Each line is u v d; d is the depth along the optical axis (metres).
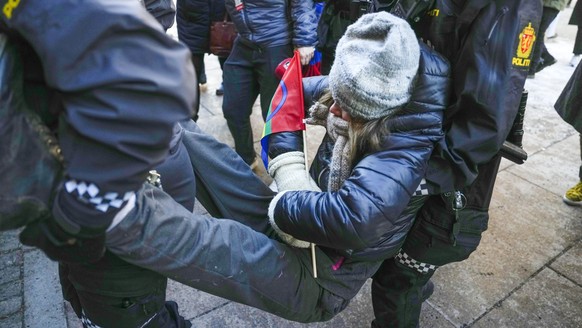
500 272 2.42
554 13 4.02
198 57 3.32
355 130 1.25
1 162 0.75
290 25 2.66
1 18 0.76
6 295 2.15
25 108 0.79
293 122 1.50
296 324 2.11
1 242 2.47
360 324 2.13
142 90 0.72
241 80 2.88
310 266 1.35
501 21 1.13
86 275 1.13
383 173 1.15
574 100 2.51
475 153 1.21
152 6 1.66
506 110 1.17
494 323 2.13
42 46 0.71
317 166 1.53
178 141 1.30
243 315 2.15
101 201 0.77
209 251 1.11
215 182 1.50
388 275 1.67
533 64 3.84
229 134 3.76
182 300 2.22
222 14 3.17
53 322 2.04
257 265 1.21
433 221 1.45
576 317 2.16
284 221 1.23
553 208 2.91
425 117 1.19
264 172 3.31
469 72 1.15
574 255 2.54
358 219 1.10
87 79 0.70
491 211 2.88
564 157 3.48
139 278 1.15
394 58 1.11
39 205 0.80
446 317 2.16
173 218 1.05
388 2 1.54
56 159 0.81
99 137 0.72
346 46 1.21
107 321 1.21
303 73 2.86
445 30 1.23
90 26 0.70
